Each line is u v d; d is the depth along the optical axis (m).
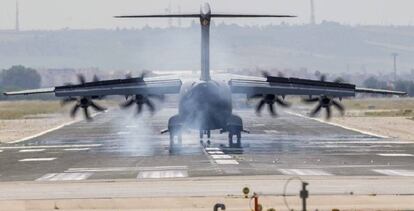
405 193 169.75
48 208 158.38
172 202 160.38
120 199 164.38
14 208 158.75
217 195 168.25
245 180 192.62
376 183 186.25
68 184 191.88
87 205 159.62
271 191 173.50
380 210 149.88
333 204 157.50
